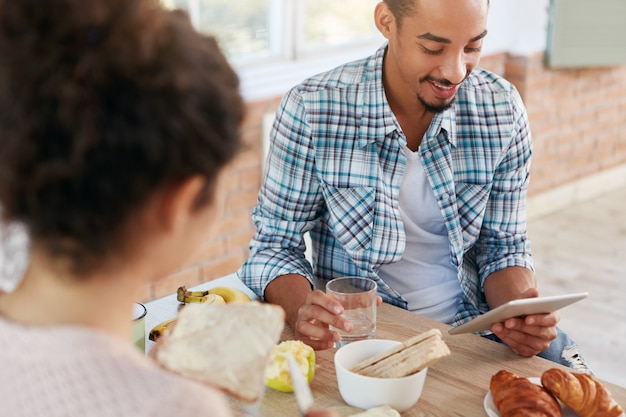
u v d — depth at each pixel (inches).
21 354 21.9
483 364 48.9
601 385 42.6
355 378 42.8
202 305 30.9
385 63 61.4
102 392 21.2
